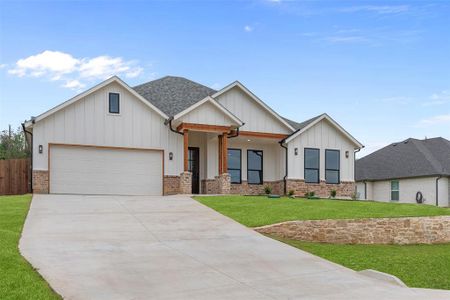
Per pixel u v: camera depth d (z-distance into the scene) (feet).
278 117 88.22
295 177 87.30
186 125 77.97
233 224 50.03
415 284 34.91
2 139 173.78
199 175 85.61
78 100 75.87
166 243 41.06
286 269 34.24
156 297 26.66
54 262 33.04
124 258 35.32
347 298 27.55
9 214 51.03
